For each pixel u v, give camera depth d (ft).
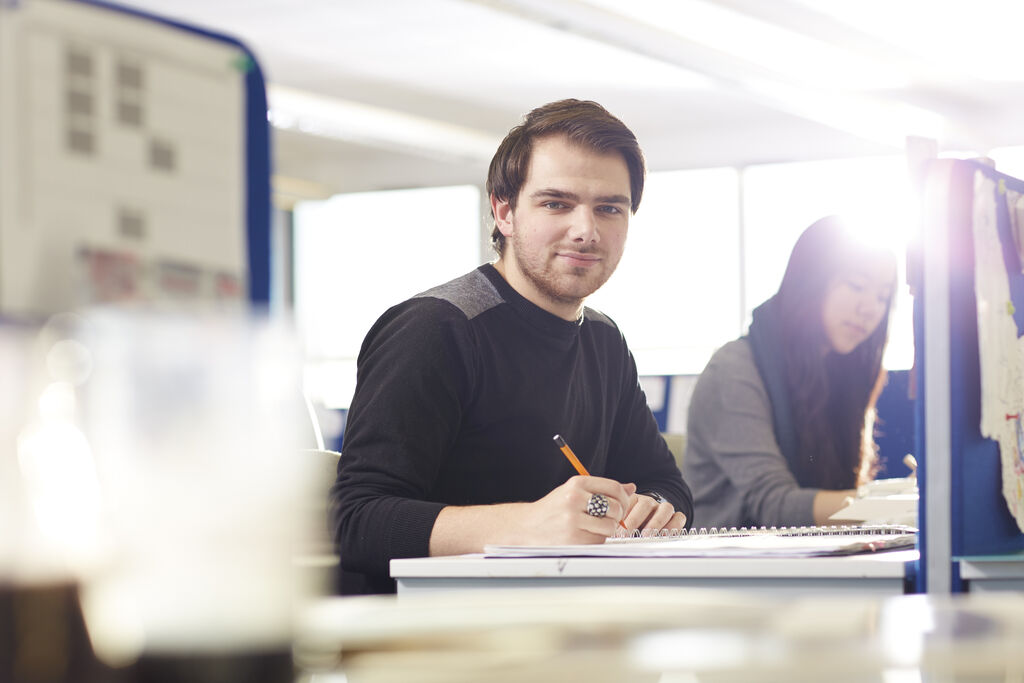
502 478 5.89
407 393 5.58
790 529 4.98
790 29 23.06
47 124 1.58
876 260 8.48
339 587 5.16
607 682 1.42
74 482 1.27
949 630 1.77
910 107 28.27
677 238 31.63
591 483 4.61
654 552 3.91
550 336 6.03
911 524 6.17
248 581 1.33
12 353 1.25
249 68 1.91
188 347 1.31
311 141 31.60
